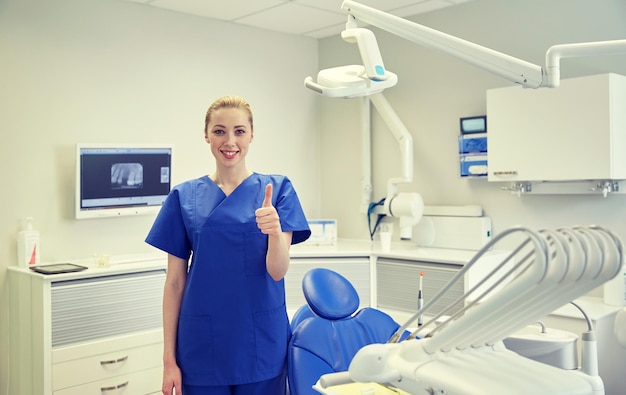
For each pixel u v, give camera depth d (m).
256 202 1.93
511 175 2.97
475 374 1.12
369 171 4.03
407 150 3.67
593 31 3.05
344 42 4.22
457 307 3.05
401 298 3.29
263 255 1.89
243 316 1.87
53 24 3.14
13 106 3.02
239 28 3.95
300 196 4.32
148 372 2.96
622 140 2.72
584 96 2.71
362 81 1.58
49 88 3.13
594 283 1.01
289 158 4.25
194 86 3.72
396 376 1.21
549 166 2.84
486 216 3.46
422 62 3.76
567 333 2.01
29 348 2.79
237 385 1.88
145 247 3.50
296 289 3.39
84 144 3.01
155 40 3.54
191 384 1.86
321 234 3.78
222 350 1.85
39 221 3.10
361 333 1.89
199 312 1.86
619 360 2.66
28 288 2.79
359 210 4.17
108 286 2.83
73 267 2.86
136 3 3.46
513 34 3.34
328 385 1.39
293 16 3.79
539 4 3.23
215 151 1.87
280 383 1.93
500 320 1.09
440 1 3.50
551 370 1.15
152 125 3.53
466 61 1.49
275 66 4.15
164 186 3.33
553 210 3.17
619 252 0.97
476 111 3.51
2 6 2.97
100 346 2.79
